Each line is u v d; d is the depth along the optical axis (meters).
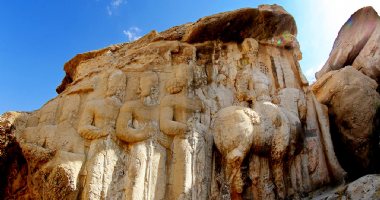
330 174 6.82
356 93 8.25
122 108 6.37
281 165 6.36
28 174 6.05
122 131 6.07
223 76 7.44
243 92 7.11
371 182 5.54
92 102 6.36
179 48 7.54
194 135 6.23
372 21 10.87
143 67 7.09
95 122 6.19
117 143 6.05
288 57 7.93
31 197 5.89
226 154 6.18
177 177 5.86
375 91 8.45
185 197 5.68
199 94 7.01
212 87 7.29
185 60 7.38
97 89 6.66
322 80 9.10
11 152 6.34
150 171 5.82
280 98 7.18
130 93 6.74
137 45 8.01
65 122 6.26
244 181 6.05
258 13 7.72
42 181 5.60
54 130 6.14
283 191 6.20
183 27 8.09
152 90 6.77
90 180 5.51
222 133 6.30
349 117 8.10
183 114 6.49
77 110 6.45
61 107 6.59
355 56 11.01
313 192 6.50
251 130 6.24
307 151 6.84
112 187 5.61
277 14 7.82
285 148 6.38
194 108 6.63
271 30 7.97
